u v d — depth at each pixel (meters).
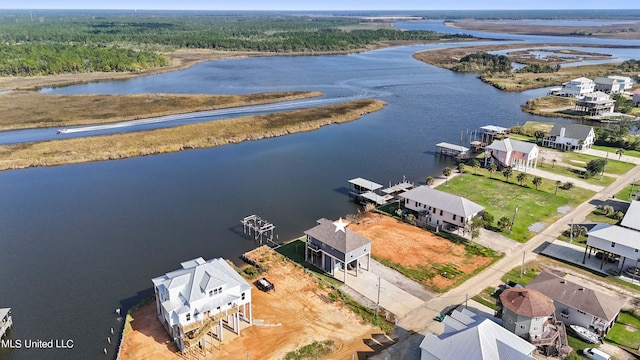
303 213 100.00
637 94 198.88
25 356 58.41
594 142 147.25
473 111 193.62
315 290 71.06
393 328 62.34
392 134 161.38
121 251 84.31
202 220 96.62
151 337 60.59
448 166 129.38
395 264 78.69
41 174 123.12
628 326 62.69
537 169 124.12
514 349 49.59
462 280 73.69
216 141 150.25
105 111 182.75
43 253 83.81
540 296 59.19
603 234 76.44
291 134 162.12
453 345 51.00
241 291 61.06
